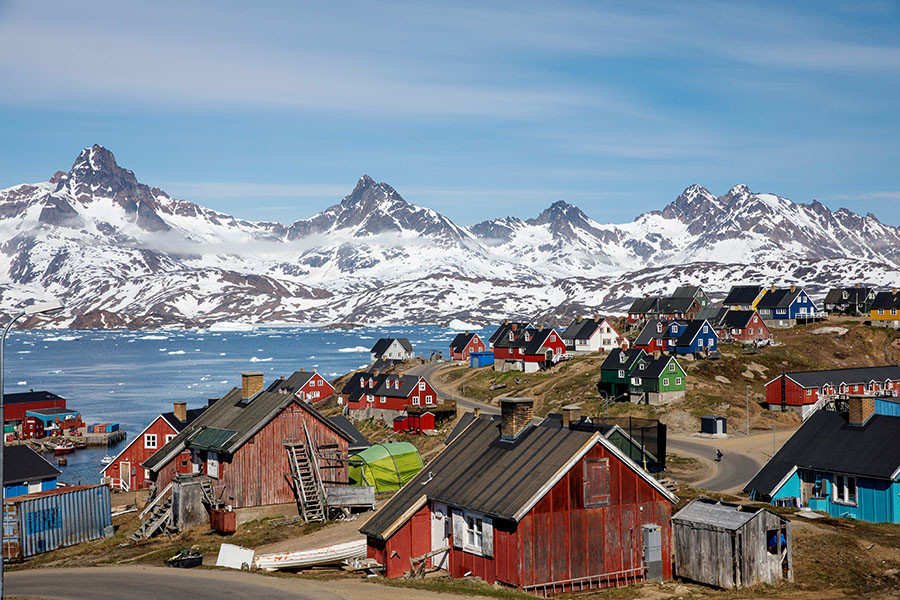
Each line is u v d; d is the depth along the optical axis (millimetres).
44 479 73750
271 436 60938
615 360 121625
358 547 44219
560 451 39906
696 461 85125
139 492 82062
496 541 38812
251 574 42250
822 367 137250
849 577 42656
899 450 55594
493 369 164875
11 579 44562
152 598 36281
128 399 195500
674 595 38688
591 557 39594
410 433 117562
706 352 138000
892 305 163000
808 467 59438
